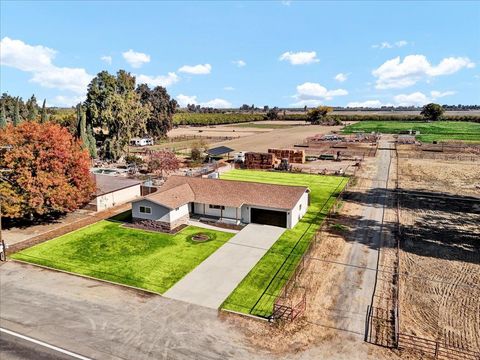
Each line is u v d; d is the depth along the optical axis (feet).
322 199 158.81
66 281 86.69
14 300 78.33
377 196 164.04
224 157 282.97
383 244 108.88
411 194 167.43
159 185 172.14
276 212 124.26
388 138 398.83
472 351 62.64
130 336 66.39
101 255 101.04
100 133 303.89
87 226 124.06
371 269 92.84
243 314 73.31
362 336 66.54
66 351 62.28
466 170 222.07
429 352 62.34
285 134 466.29
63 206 122.83
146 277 88.84
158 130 383.86
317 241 111.24
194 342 64.75
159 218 121.60
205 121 654.53
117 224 126.00
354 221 129.49
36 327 69.05
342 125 623.77
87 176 128.88
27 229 120.78
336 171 221.66
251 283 86.17
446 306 76.43
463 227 123.54
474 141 353.92
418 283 85.87
